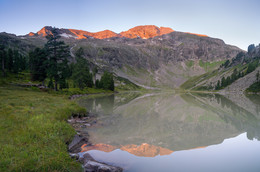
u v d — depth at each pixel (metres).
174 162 8.19
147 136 13.45
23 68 107.44
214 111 28.50
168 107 35.12
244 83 130.88
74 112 22.42
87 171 7.55
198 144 11.14
